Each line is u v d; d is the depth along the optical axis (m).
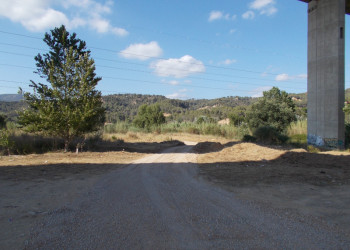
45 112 13.90
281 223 3.93
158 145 23.12
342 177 7.56
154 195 5.70
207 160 12.23
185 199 5.36
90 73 14.94
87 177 7.90
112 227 3.76
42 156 12.96
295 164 10.44
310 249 3.05
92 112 14.62
